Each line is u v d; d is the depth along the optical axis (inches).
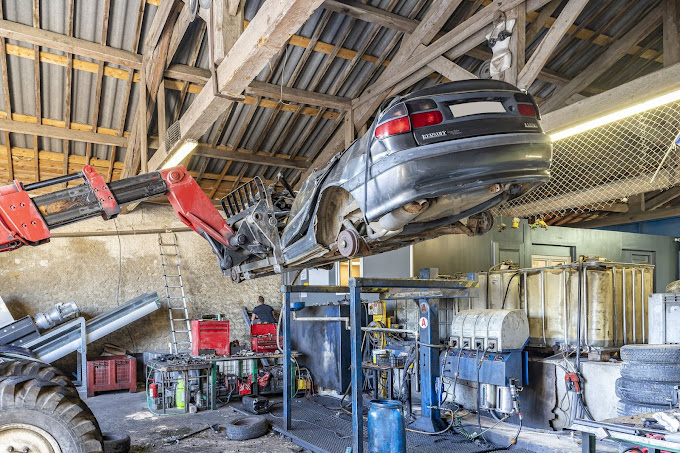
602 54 273.1
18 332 302.0
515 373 193.8
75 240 363.3
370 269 345.1
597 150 326.6
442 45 235.0
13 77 260.7
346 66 282.5
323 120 322.7
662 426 101.0
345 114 314.0
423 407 207.6
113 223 377.7
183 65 261.0
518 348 198.4
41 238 145.0
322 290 229.6
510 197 135.4
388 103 123.0
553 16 249.3
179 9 222.7
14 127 282.0
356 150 135.4
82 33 241.9
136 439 209.9
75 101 282.2
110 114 294.2
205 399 274.1
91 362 316.8
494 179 114.7
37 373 158.2
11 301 339.6
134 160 307.4
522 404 213.0
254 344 308.3
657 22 248.1
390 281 174.9
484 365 200.1
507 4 197.9
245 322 405.1
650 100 159.8
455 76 229.1
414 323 276.5
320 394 302.4
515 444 184.7
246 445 200.5
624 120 284.5
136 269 378.6
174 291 387.2
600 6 243.4
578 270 210.1
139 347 370.3
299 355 316.5
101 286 366.0
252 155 341.1
